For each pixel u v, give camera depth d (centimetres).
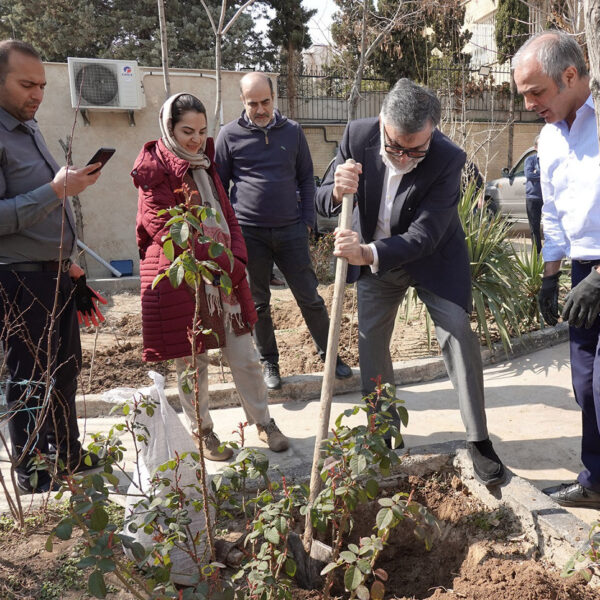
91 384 452
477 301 511
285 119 419
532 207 827
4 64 270
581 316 255
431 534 289
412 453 317
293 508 278
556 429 374
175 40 1755
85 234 874
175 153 304
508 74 1759
